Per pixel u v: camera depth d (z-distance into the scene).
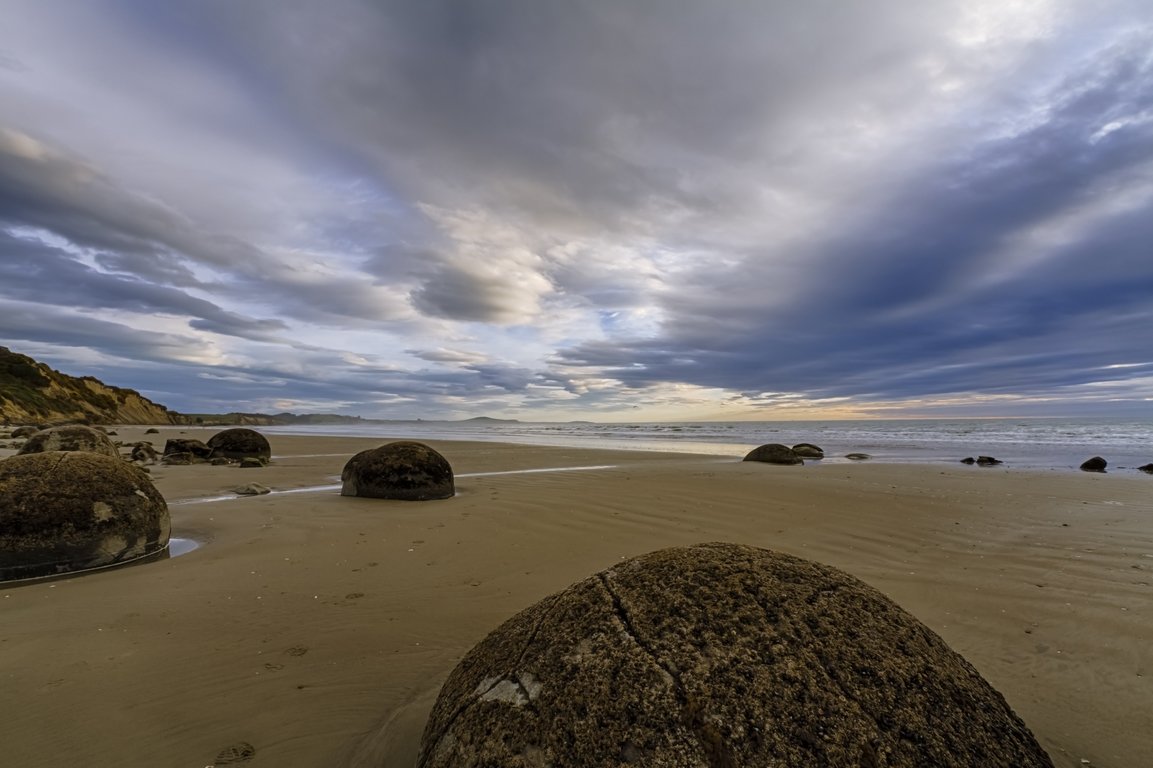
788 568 2.57
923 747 1.93
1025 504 9.81
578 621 2.38
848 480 13.03
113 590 5.11
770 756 1.84
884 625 2.33
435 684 3.49
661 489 11.30
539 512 8.81
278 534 7.29
